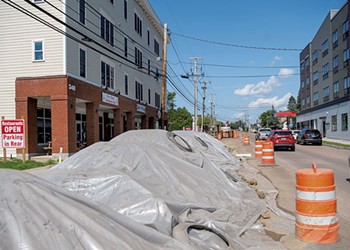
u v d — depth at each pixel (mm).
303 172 5316
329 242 5102
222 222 5520
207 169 8414
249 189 8789
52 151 19281
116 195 5293
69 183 5457
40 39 19938
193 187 6641
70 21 20219
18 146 15867
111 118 34656
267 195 8914
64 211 3568
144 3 35688
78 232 3293
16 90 19750
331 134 46406
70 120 19641
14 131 15875
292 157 20625
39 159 18984
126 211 4977
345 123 40500
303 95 67125
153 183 6016
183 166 7305
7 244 2930
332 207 5172
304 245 5020
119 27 29297
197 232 4977
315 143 34062
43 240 3049
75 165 6887
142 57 37094
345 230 5969
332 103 45531
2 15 20281
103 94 24844
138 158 6816
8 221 3135
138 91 35438
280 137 25938
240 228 5719
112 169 6016
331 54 47125
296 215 5379
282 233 5773
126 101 30672
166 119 47656
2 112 20250
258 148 19859
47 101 22062
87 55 22578
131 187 5387
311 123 58938
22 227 3082
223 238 4941
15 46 20219
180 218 5422
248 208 6934
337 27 44000
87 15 22672
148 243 3924
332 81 46656
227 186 8094
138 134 9484
